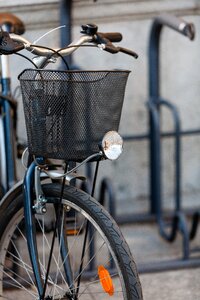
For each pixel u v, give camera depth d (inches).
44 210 134.3
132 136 224.5
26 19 221.5
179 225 201.5
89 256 187.3
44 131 122.9
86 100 120.8
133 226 232.1
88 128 122.0
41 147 124.2
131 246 216.5
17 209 141.5
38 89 121.7
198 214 206.5
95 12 229.0
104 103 122.0
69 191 131.6
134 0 231.3
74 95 120.3
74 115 121.2
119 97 124.3
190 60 241.9
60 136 122.2
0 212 142.2
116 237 125.6
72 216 144.3
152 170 228.5
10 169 172.4
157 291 182.7
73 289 134.9
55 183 134.3
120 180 241.4
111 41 139.7
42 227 151.3
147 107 226.7
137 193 243.9
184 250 198.4
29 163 139.6
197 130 223.8
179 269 196.2
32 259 134.8
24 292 176.9
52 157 124.2
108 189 191.5
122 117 238.8
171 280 189.6
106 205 236.8
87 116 121.6
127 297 124.3
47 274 132.1
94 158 126.9
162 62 239.8
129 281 123.9
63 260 137.2
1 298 161.3
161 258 207.0
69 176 131.9
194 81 243.4
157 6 234.4
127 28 234.1
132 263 124.9
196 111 245.0
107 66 235.0
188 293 181.2
